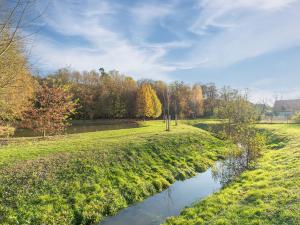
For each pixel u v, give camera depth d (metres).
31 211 14.06
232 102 37.69
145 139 31.61
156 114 88.38
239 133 27.98
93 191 17.16
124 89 101.19
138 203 17.52
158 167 23.80
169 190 20.06
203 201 15.85
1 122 34.66
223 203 14.83
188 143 33.88
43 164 19.47
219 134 41.12
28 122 36.19
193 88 112.12
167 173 22.97
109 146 26.27
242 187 17.06
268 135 43.12
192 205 16.00
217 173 23.48
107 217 15.40
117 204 16.61
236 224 11.30
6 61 15.73
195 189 20.02
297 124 56.75
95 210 15.48
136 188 18.95
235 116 35.53
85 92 93.00
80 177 18.48
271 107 100.69
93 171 19.70
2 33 12.86
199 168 26.19
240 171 21.80
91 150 24.20
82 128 61.31
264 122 65.62
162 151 28.28
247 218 11.64
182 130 44.41
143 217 15.32
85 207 15.40
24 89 27.77
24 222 13.16
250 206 13.09
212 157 30.58
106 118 96.19
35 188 16.11
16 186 15.89
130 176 20.58
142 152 26.17
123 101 98.62
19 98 28.39
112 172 20.47
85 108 91.50
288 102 129.00
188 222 13.25
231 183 18.81
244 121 29.53
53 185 16.81
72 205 15.37
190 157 28.55
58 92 36.78
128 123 76.94
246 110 34.91
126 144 27.64
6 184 15.87
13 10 12.42
